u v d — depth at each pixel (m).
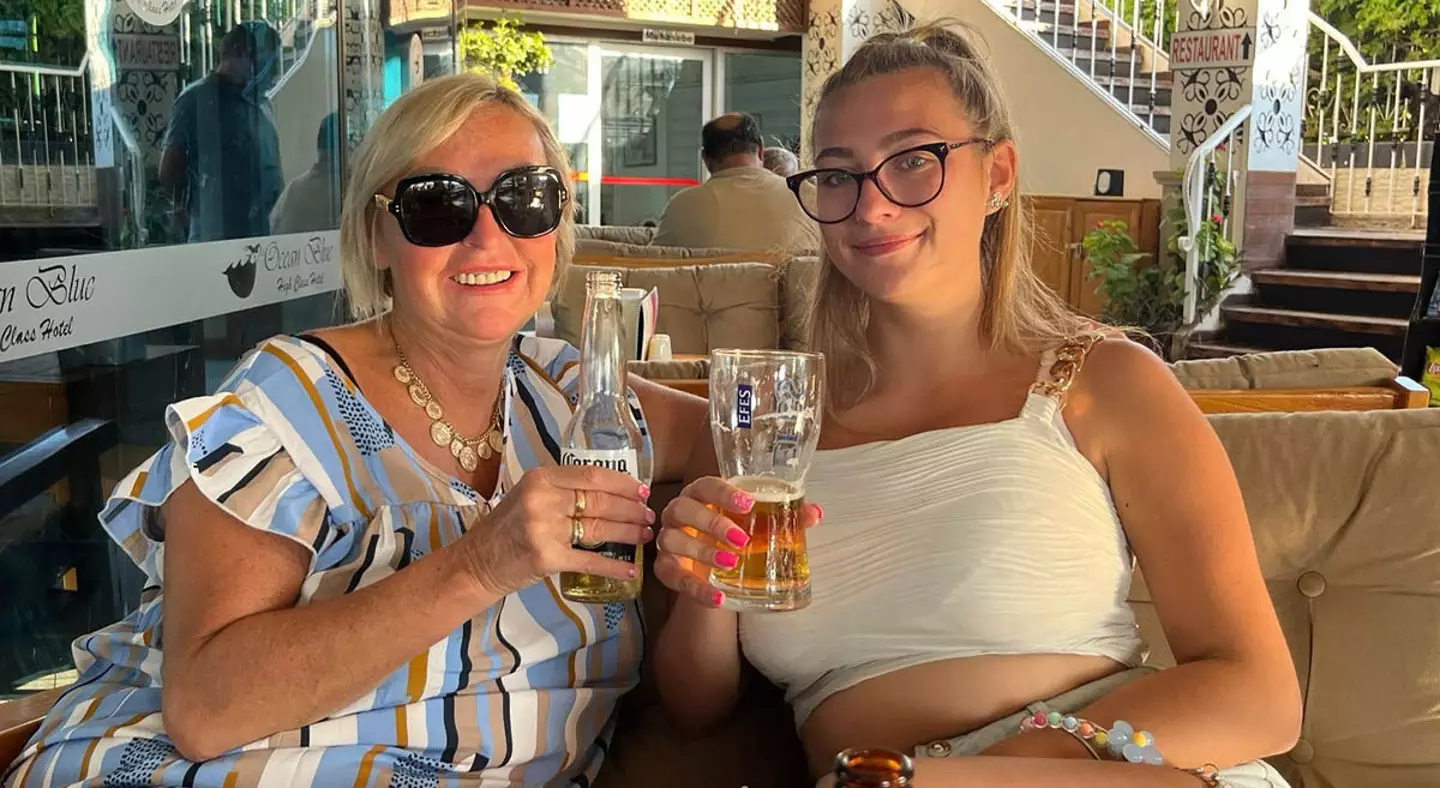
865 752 0.74
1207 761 1.17
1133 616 1.38
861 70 1.39
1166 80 8.22
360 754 1.22
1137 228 7.26
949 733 1.28
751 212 5.34
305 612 1.16
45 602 2.54
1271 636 1.24
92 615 2.65
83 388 2.59
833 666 1.37
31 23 2.41
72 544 2.62
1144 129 7.46
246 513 1.18
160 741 1.23
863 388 1.51
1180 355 6.57
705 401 1.65
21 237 2.35
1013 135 1.43
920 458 1.35
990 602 1.27
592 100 9.46
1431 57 9.16
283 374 1.28
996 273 1.44
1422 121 7.29
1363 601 1.52
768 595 1.10
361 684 1.15
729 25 9.15
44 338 2.32
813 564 1.36
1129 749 1.14
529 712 1.32
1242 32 6.48
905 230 1.35
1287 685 1.22
